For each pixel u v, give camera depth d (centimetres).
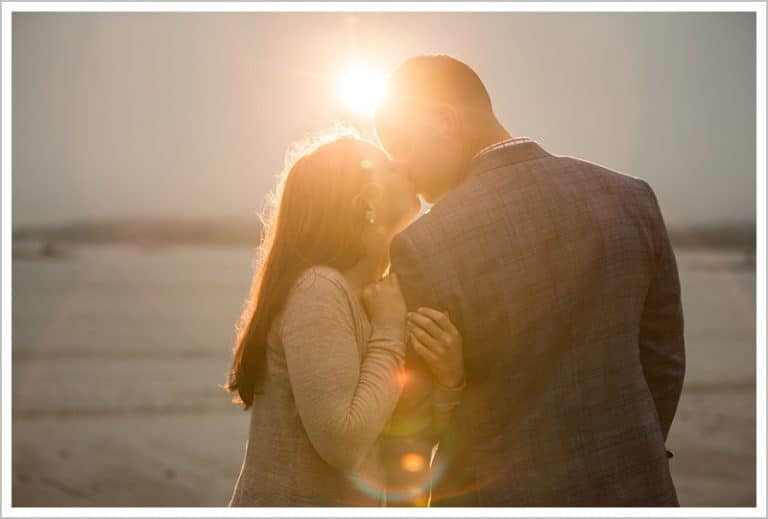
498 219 182
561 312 181
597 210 186
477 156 193
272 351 190
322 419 175
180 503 743
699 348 2234
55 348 2223
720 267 5953
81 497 768
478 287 179
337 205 191
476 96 201
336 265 192
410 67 203
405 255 183
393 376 183
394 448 191
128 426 1211
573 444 181
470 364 183
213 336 2531
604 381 182
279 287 189
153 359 2025
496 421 183
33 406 1384
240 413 1345
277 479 187
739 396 1432
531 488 180
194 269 6072
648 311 199
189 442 1090
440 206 186
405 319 189
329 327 180
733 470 838
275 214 200
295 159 204
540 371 182
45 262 6612
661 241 196
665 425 208
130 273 5503
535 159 191
